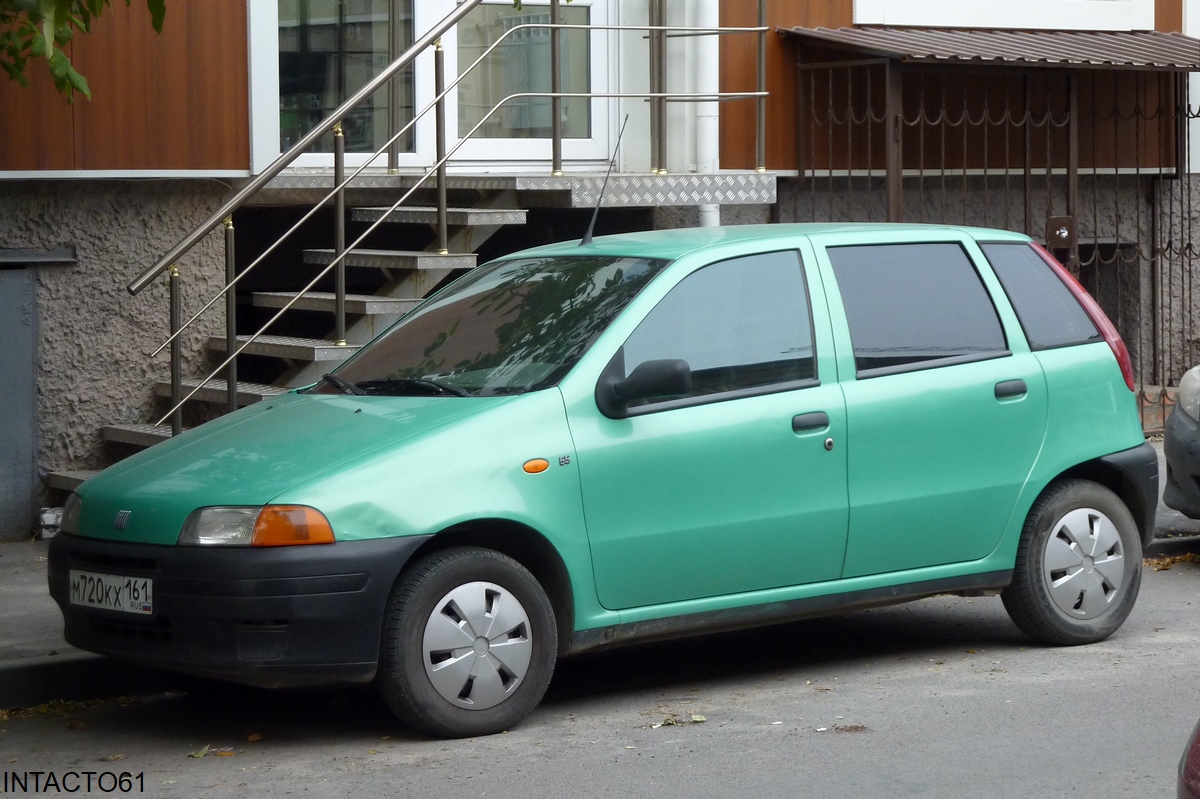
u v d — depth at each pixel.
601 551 5.95
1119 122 14.15
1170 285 13.52
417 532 5.60
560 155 10.59
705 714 6.15
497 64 11.98
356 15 11.43
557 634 5.98
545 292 6.64
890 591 6.61
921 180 12.12
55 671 6.59
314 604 5.45
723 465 6.17
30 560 8.94
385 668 5.64
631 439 6.01
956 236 7.06
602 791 5.16
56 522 9.65
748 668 6.98
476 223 9.88
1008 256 7.18
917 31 12.96
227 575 5.46
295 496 5.52
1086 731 5.77
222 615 5.47
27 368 9.73
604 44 12.21
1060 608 7.05
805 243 6.66
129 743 5.97
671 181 10.57
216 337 10.31
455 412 5.91
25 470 9.75
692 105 12.02
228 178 10.31
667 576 6.10
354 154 11.45
